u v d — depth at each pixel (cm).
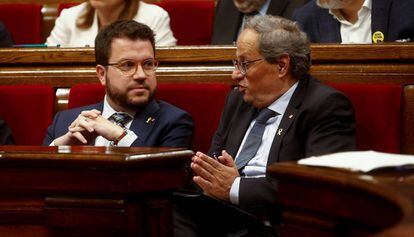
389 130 558
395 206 286
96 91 630
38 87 664
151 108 590
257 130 551
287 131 526
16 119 663
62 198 410
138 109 589
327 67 605
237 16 820
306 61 540
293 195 367
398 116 560
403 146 578
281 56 532
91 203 404
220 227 512
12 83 681
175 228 509
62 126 609
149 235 409
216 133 584
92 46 737
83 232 409
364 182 318
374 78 595
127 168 391
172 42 813
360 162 362
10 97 666
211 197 499
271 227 503
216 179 511
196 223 516
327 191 347
